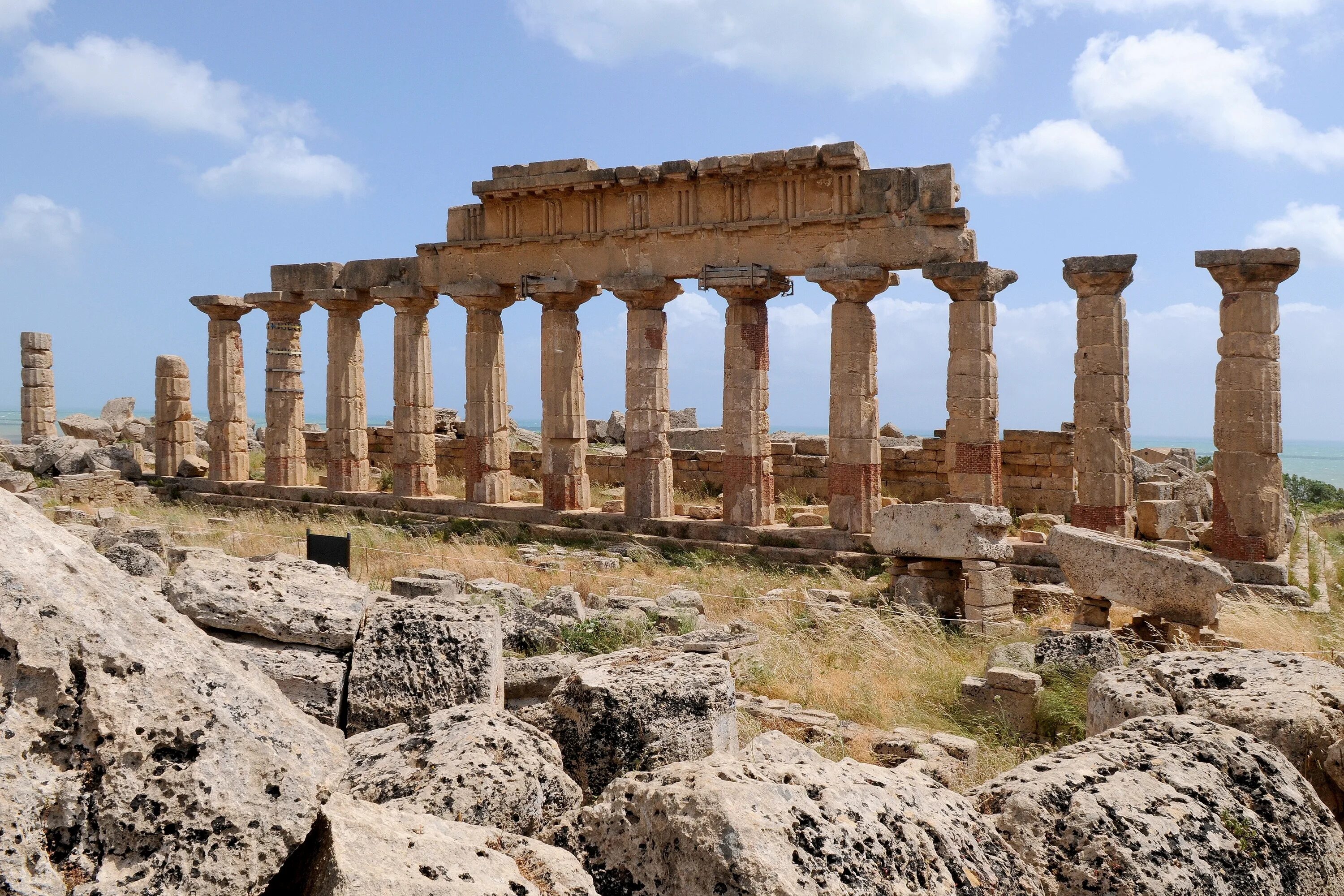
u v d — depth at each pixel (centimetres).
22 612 441
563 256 2523
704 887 452
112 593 484
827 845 468
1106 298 2064
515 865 464
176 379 3353
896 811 511
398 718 758
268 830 431
